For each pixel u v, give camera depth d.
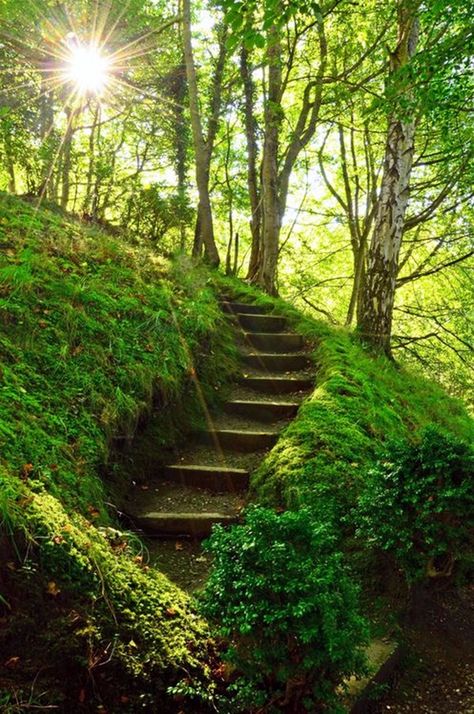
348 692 2.43
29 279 4.50
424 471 3.18
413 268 14.74
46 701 1.92
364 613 3.14
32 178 8.27
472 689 2.82
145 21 11.57
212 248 10.61
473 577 3.47
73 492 3.12
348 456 4.12
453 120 7.41
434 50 4.54
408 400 6.25
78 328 4.48
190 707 2.17
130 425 4.10
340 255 17.64
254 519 2.35
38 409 3.49
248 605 2.13
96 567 2.46
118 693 2.08
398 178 7.41
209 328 5.93
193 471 4.19
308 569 2.19
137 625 2.33
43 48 10.27
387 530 3.13
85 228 6.98
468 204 10.43
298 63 11.86
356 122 12.82
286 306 7.93
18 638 2.04
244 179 15.43
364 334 7.60
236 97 12.74
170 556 3.43
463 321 12.36
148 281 6.13
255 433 4.73
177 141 13.55
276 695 2.13
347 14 9.09
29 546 2.29
